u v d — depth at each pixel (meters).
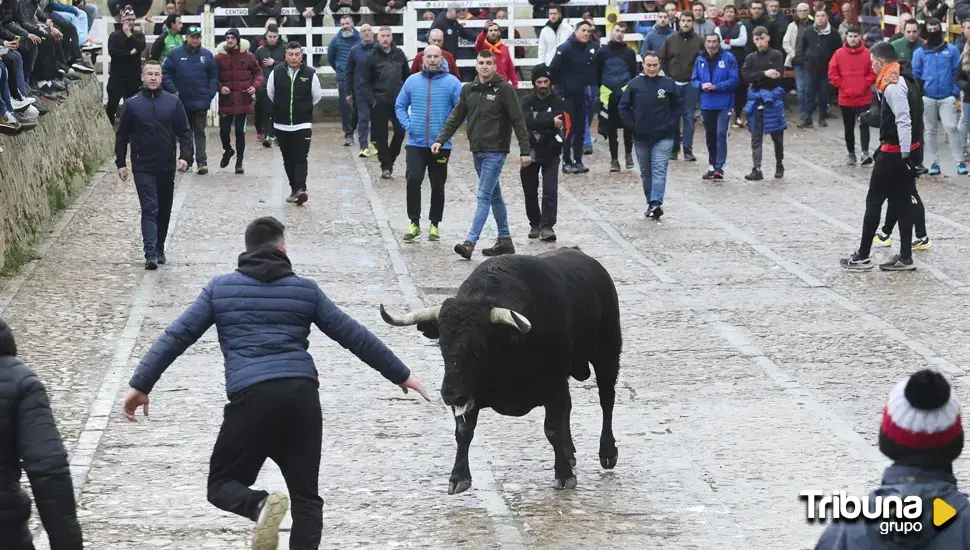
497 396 9.43
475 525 9.14
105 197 22.52
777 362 13.41
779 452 10.72
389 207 22.14
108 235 19.44
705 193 23.61
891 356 13.55
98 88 27.38
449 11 30.91
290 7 33.12
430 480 10.09
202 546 8.76
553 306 9.41
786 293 16.42
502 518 9.29
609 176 25.61
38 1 22.89
